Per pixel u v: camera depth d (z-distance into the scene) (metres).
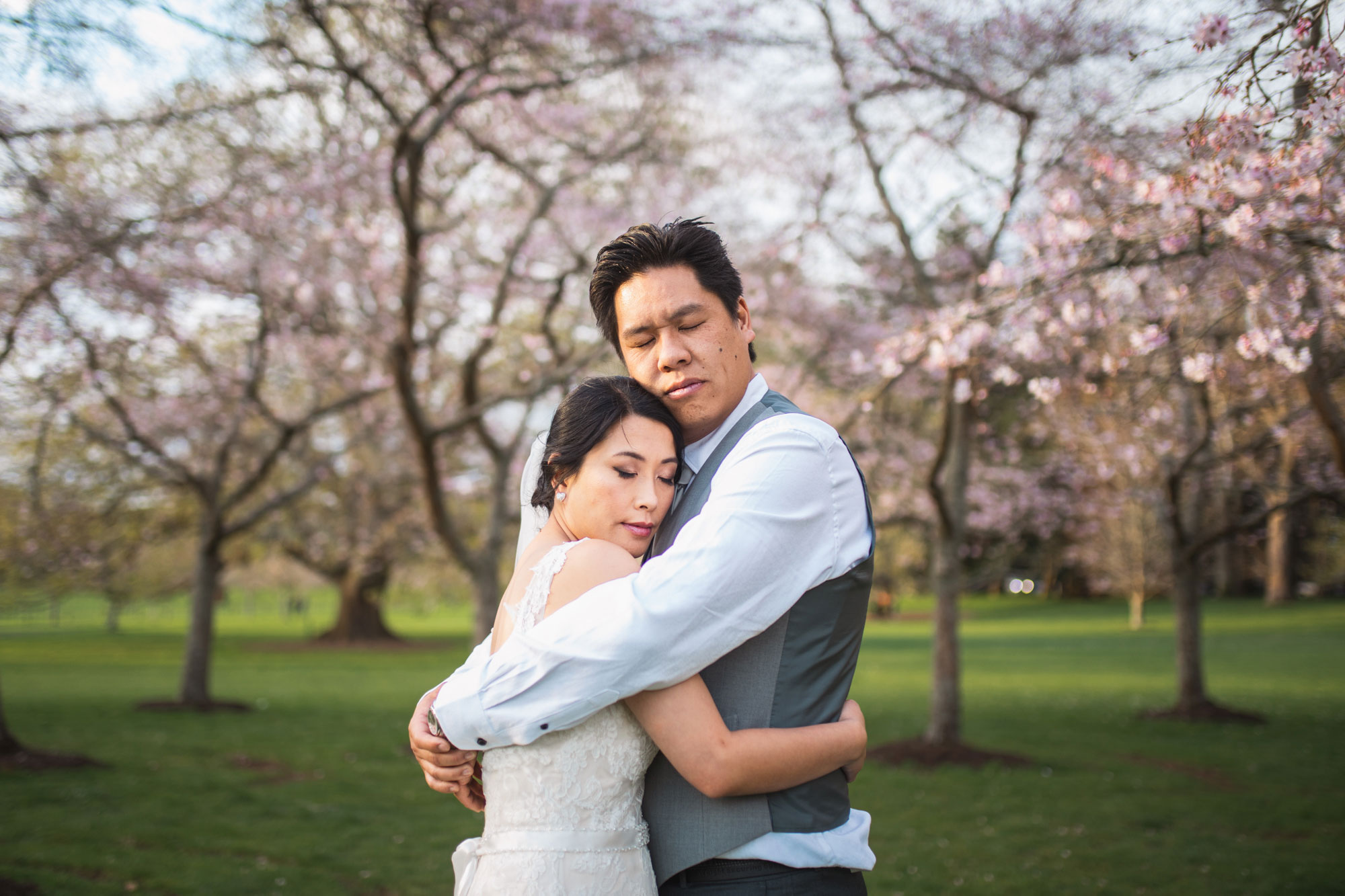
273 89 7.35
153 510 15.61
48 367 9.38
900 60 6.90
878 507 13.16
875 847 6.85
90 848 6.38
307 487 14.01
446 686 1.49
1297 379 5.31
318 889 5.79
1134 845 6.85
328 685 18.08
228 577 31.75
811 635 1.42
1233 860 6.47
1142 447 10.56
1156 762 10.06
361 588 29.67
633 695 1.36
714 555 1.32
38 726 11.95
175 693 16.03
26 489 12.64
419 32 7.26
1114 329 5.25
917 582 40.50
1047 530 15.04
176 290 9.34
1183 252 3.92
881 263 10.40
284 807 7.82
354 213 9.79
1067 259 4.60
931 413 13.02
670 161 10.62
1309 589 36.31
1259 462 12.34
